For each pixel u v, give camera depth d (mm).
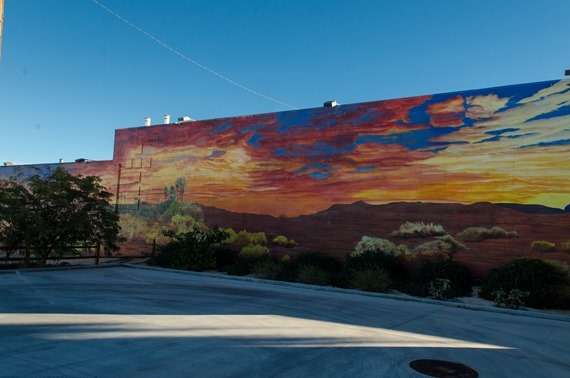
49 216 18688
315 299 12672
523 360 7363
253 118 20453
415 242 16125
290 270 16516
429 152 16219
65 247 19062
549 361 7371
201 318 9500
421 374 6340
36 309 9789
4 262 19922
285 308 11086
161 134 23375
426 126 16359
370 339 8234
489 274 13648
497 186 14938
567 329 9984
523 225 14398
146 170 23672
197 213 21641
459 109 15844
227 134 21188
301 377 5984
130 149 24422
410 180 16469
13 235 17859
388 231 16688
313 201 18469
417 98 16641
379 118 17328
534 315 11320
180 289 13789
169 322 8977
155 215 23062
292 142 19281
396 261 16219
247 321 9367
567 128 14008
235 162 20781
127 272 18188
